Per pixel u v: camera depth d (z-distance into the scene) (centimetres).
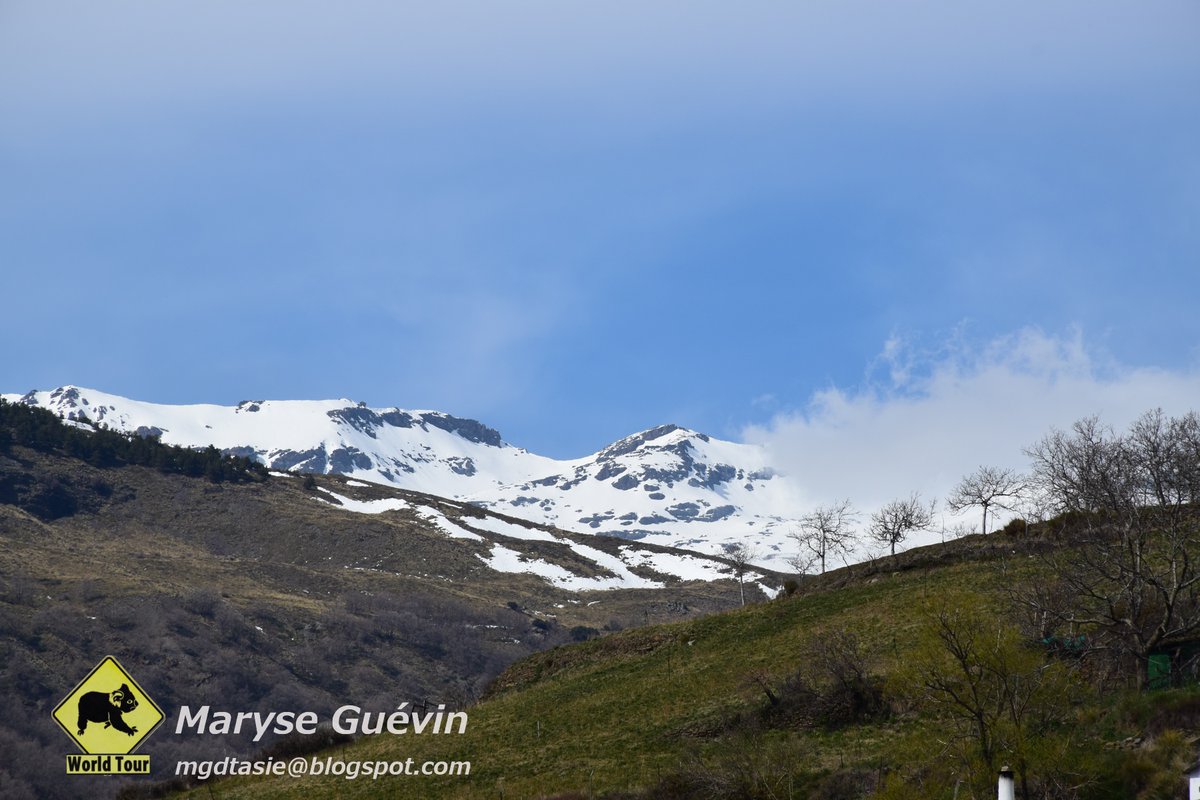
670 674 6388
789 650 6038
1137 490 4391
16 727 10712
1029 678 3297
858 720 4709
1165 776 2919
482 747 5778
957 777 3281
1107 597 3991
